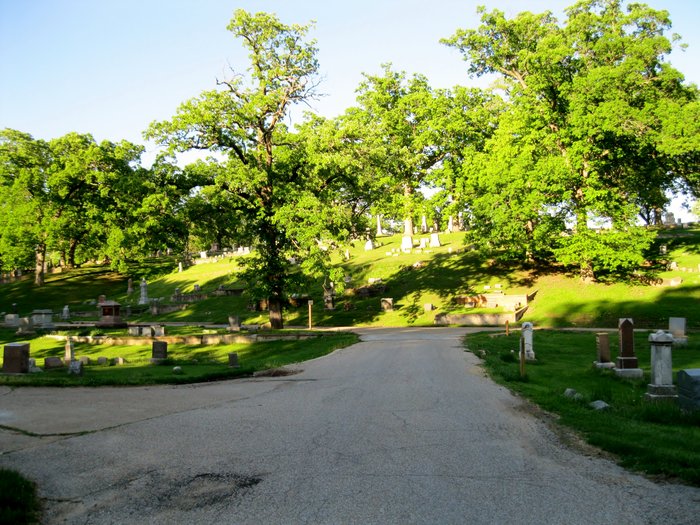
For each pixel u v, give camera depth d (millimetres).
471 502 5797
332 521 5391
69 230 58188
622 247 35844
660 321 30250
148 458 7668
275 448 8039
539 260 46469
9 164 60000
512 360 18656
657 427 9117
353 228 36156
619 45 36406
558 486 6258
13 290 61094
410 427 9172
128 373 18625
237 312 45812
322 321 39719
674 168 38031
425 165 49938
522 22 40469
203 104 29594
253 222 33438
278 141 33562
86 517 5703
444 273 47469
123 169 53562
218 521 5492
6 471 6691
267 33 30828
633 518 5332
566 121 37031
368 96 49781
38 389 14328
